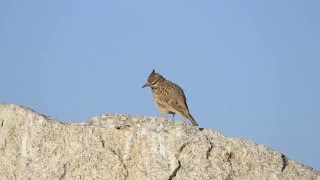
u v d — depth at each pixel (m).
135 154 38.38
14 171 38.94
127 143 38.66
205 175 37.53
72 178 38.25
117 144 38.75
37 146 39.19
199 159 37.94
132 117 40.34
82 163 38.34
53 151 38.94
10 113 40.06
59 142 39.06
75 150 38.69
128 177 38.06
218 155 38.28
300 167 39.44
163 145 38.12
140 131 38.62
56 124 39.44
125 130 39.12
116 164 38.16
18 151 39.38
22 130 39.69
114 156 38.31
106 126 39.66
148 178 37.69
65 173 38.31
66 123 39.78
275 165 38.91
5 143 39.56
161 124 39.12
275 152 39.44
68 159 38.56
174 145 38.09
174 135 38.28
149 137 38.31
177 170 37.69
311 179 39.03
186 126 39.09
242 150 38.84
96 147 38.56
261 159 38.88
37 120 39.62
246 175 38.19
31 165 38.81
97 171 38.16
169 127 38.91
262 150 39.22
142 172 37.91
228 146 38.75
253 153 38.91
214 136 39.03
